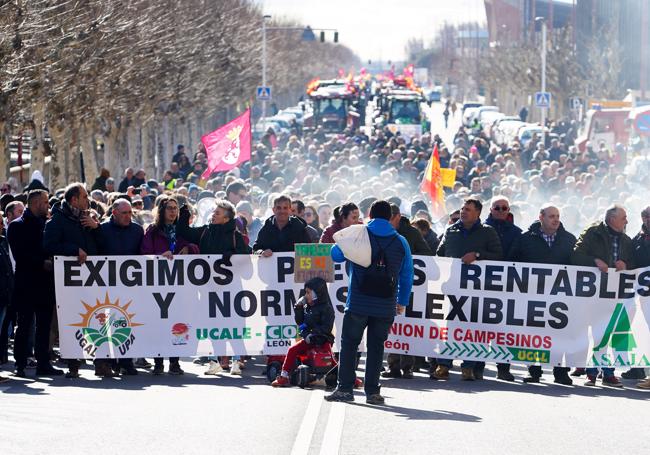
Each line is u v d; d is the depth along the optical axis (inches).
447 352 639.8
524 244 635.5
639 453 429.4
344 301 645.3
